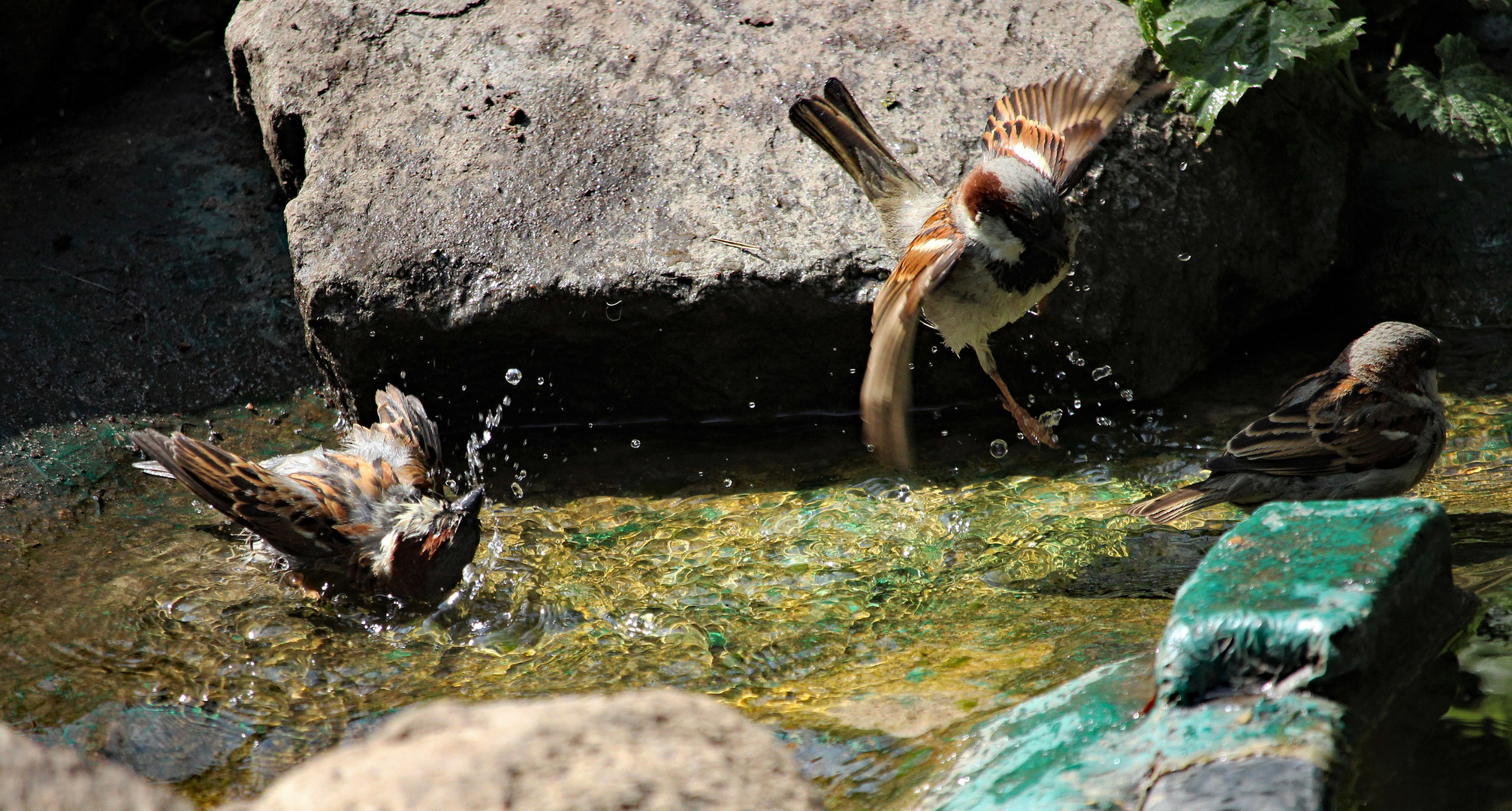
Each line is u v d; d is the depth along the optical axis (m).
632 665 7.92
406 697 7.75
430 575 8.75
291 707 7.65
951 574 8.89
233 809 4.27
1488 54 15.27
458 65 12.19
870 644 7.93
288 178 12.91
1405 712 5.05
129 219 13.35
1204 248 11.65
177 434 9.20
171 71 15.59
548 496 10.48
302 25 12.56
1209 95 11.73
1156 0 12.26
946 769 5.62
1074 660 6.79
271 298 12.67
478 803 4.08
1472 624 5.80
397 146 11.60
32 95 14.68
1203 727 4.89
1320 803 4.31
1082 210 11.18
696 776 4.30
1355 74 15.30
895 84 11.89
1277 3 12.07
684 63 12.14
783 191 11.20
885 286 8.98
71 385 11.34
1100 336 11.11
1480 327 12.55
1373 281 12.94
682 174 11.31
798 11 12.56
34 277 12.42
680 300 10.66
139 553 9.45
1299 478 9.15
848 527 9.70
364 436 10.33
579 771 4.23
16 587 8.91
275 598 8.98
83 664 8.04
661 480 10.66
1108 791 4.80
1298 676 4.97
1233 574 5.50
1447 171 13.58
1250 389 11.74
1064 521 9.63
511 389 11.26
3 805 4.13
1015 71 11.98
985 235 8.62
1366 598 5.11
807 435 11.34
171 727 7.38
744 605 8.63
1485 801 4.48
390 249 10.85
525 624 8.60
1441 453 9.91
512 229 10.96
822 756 6.22
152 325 12.13
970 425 11.40
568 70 12.09
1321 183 12.37
